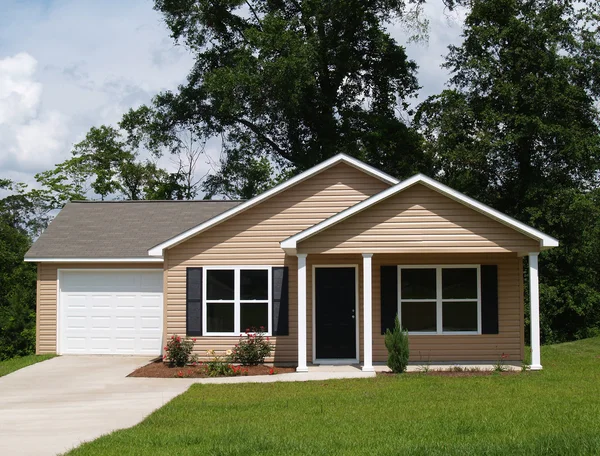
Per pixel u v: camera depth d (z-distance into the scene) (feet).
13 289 90.79
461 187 103.81
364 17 117.50
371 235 55.72
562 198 93.76
